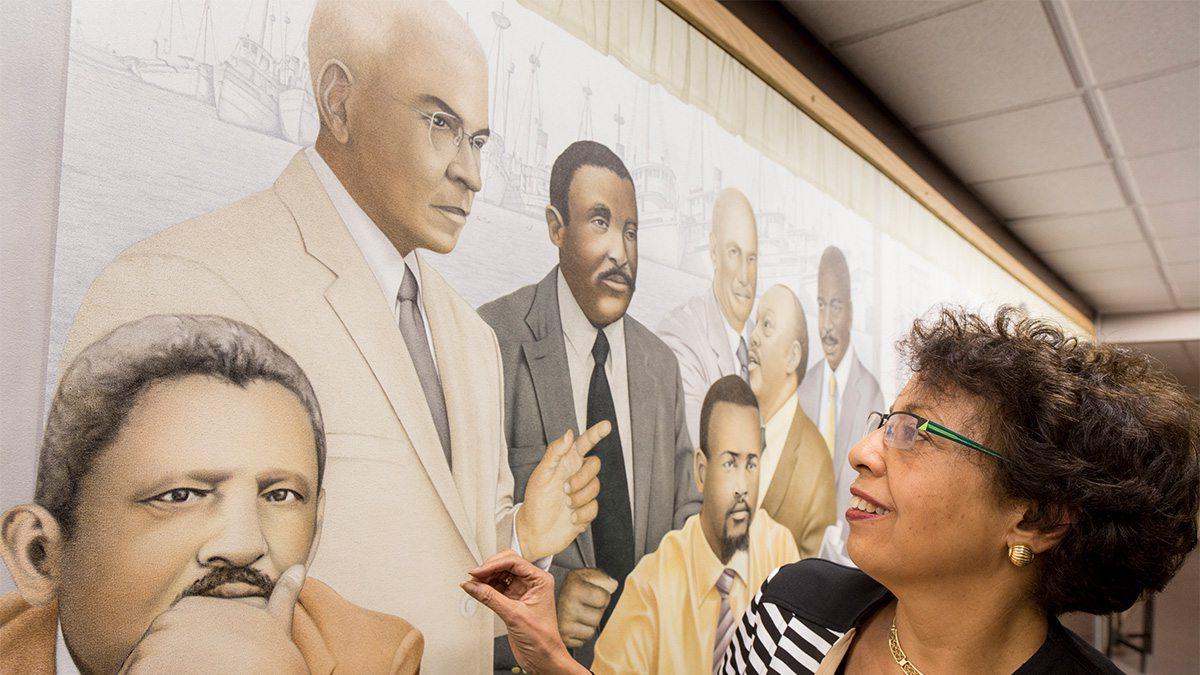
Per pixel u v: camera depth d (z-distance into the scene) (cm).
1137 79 258
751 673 117
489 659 127
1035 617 99
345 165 111
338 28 111
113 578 84
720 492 194
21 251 79
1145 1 213
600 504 155
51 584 79
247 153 99
